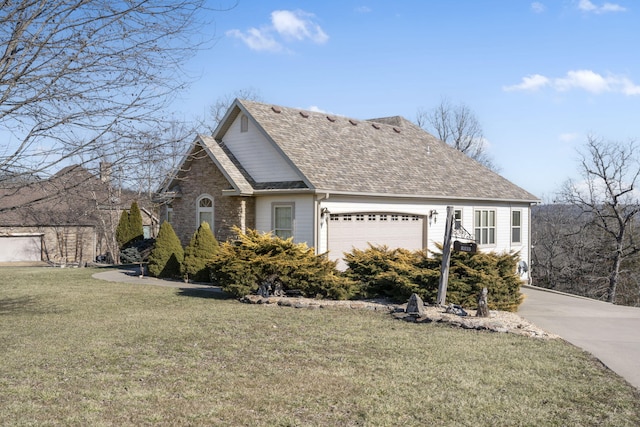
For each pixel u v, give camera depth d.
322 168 19.92
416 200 22.45
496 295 14.49
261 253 15.59
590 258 37.00
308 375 8.20
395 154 24.81
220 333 10.89
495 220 26.70
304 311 13.56
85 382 7.74
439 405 7.03
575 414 6.83
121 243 32.22
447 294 14.21
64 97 8.62
